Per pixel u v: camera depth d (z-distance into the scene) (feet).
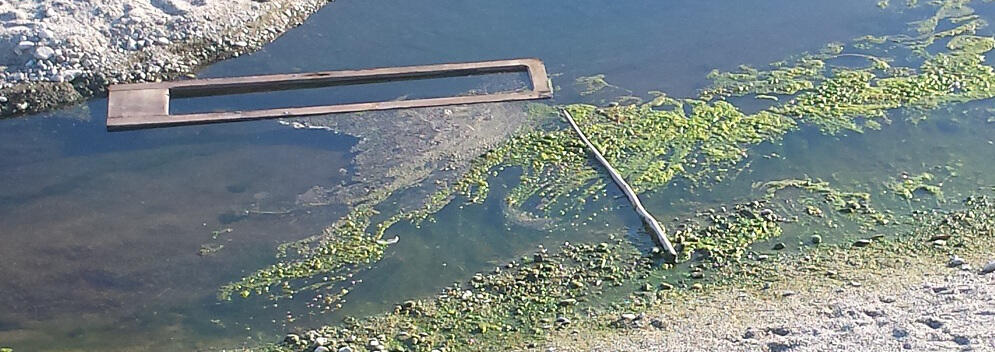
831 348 23.75
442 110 35.45
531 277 28.58
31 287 28.27
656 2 42.27
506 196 31.76
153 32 37.52
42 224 30.42
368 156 33.35
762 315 26.13
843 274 28.25
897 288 26.94
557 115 35.47
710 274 28.63
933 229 30.37
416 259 29.30
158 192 31.71
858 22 41.16
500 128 34.81
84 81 35.83
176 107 35.73
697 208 31.40
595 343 25.63
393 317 27.25
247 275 28.73
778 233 30.27
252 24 39.14
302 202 31.42
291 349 26.22
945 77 37.70
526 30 40.32
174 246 29.71
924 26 40.86
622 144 34.06
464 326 26.84
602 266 28.96
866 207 31.42
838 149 34.09
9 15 36.86
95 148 33.58
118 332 26.96
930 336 23.71
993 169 33.14
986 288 26.11
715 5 42.14
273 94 36.52
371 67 37.91
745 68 38.32
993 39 39.93
